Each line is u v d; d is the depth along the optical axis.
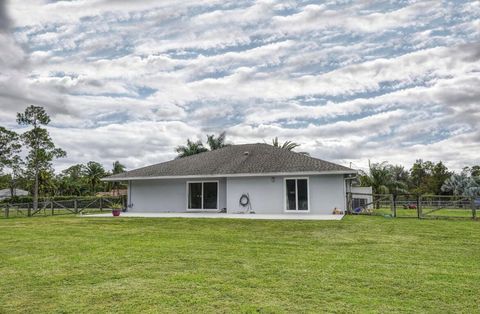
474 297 5.22
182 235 11.60
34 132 37.50
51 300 5.30
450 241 10.02
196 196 22.33
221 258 7.95
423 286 5.74
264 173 19.95
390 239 10.43
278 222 14.98
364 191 29.16
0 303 5.19
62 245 9.99
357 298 5.20
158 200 23.17
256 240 10.41
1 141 37.62
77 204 25.78
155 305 5.01
